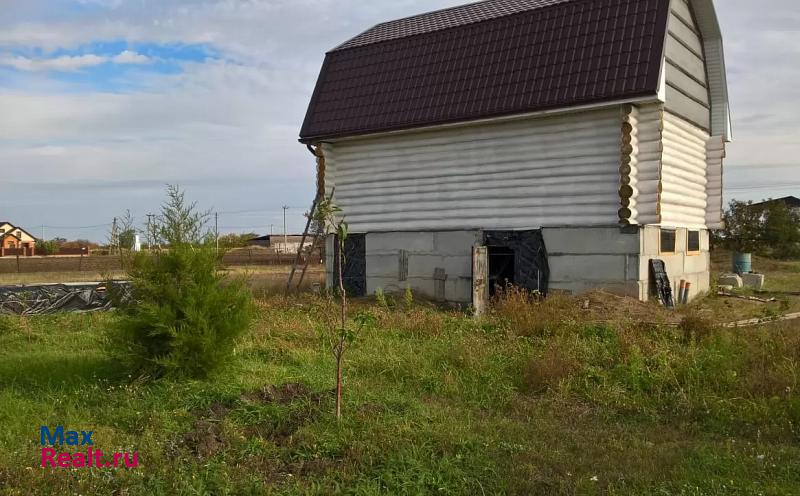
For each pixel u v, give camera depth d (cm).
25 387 737
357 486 471
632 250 1255
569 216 1329
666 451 551
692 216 1562
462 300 1463
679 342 869
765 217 3462
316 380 735
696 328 891
